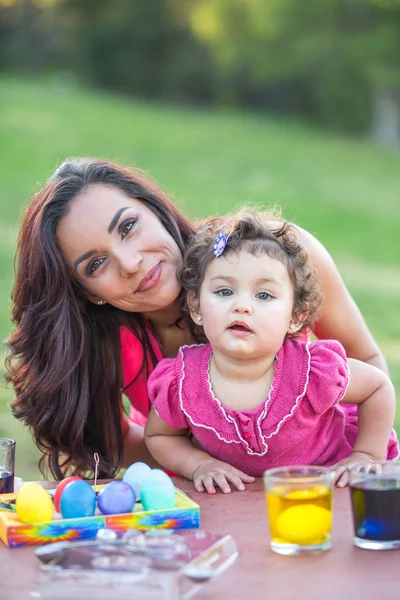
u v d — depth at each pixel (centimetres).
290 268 208
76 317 242
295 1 1920
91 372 248
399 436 477
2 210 1034
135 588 137
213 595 143
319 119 2036
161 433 224
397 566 152
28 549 164
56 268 238
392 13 1927
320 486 159
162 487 173
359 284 862
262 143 1603
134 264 228
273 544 160
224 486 200
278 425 208
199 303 215
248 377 209
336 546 162
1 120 1513
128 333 256
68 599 139
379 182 1384
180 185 1248
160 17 2150
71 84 2189
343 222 1129
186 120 1756
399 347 658
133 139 1501
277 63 1970
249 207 249
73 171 240
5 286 779
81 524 167
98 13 2180
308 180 1355
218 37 2022
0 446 194
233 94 2172
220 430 211
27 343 244
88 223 230
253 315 201
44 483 208
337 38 1938
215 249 207
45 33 2216
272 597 142
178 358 219
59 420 242
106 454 251
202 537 154
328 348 216
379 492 159
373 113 1989
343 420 227
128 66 2205
